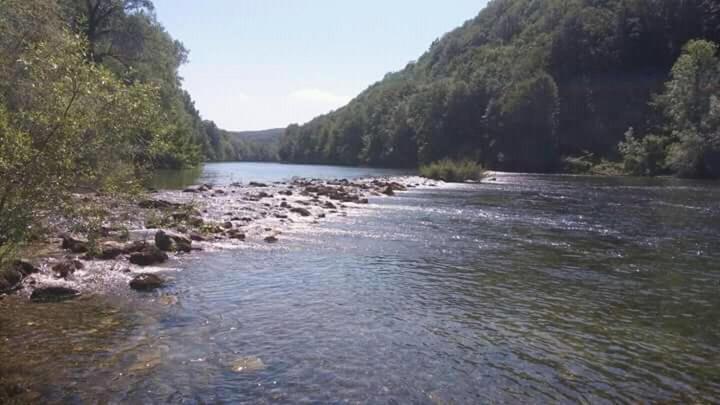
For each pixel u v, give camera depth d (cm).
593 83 9456
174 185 3853
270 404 607
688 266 1419
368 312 975
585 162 8031
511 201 3186
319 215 2350
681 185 4822
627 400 651
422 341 832
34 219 765
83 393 614
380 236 1842
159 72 4878
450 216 2433
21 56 790
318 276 1245
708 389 685
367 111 14500
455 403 630
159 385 644
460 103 9981
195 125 11025
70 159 748
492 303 1054
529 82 8725
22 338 775
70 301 971
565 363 760
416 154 10931
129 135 883
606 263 1450
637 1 9712
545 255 1552
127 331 825
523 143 8744
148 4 4444
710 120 6162
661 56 9419
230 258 1421
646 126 8469
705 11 9212
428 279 1241
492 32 15712
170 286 1109
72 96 756
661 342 852
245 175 6338
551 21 11725
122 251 1359
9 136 702
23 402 586
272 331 854
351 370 711
